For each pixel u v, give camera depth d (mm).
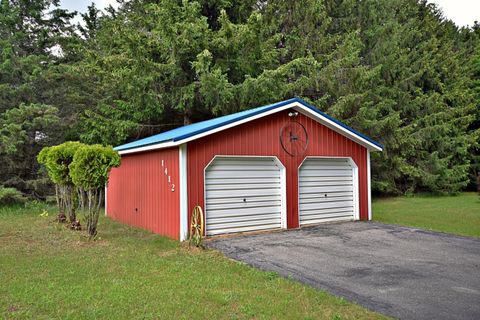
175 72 14086
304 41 17547
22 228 9234
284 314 3795
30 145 14641
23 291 4535
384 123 17141
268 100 14586
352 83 16594
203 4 16031
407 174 18828
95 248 7004
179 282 4832
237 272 5293
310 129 9523
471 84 22984
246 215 8555
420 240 7484
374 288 4562
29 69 14727
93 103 15195
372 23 19594
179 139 7410
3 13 15180
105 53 15758
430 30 23156
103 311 3895
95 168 7754
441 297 4242
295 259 6000
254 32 14430
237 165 8492
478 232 8555
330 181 10039
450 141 20078
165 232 8305
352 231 8594
